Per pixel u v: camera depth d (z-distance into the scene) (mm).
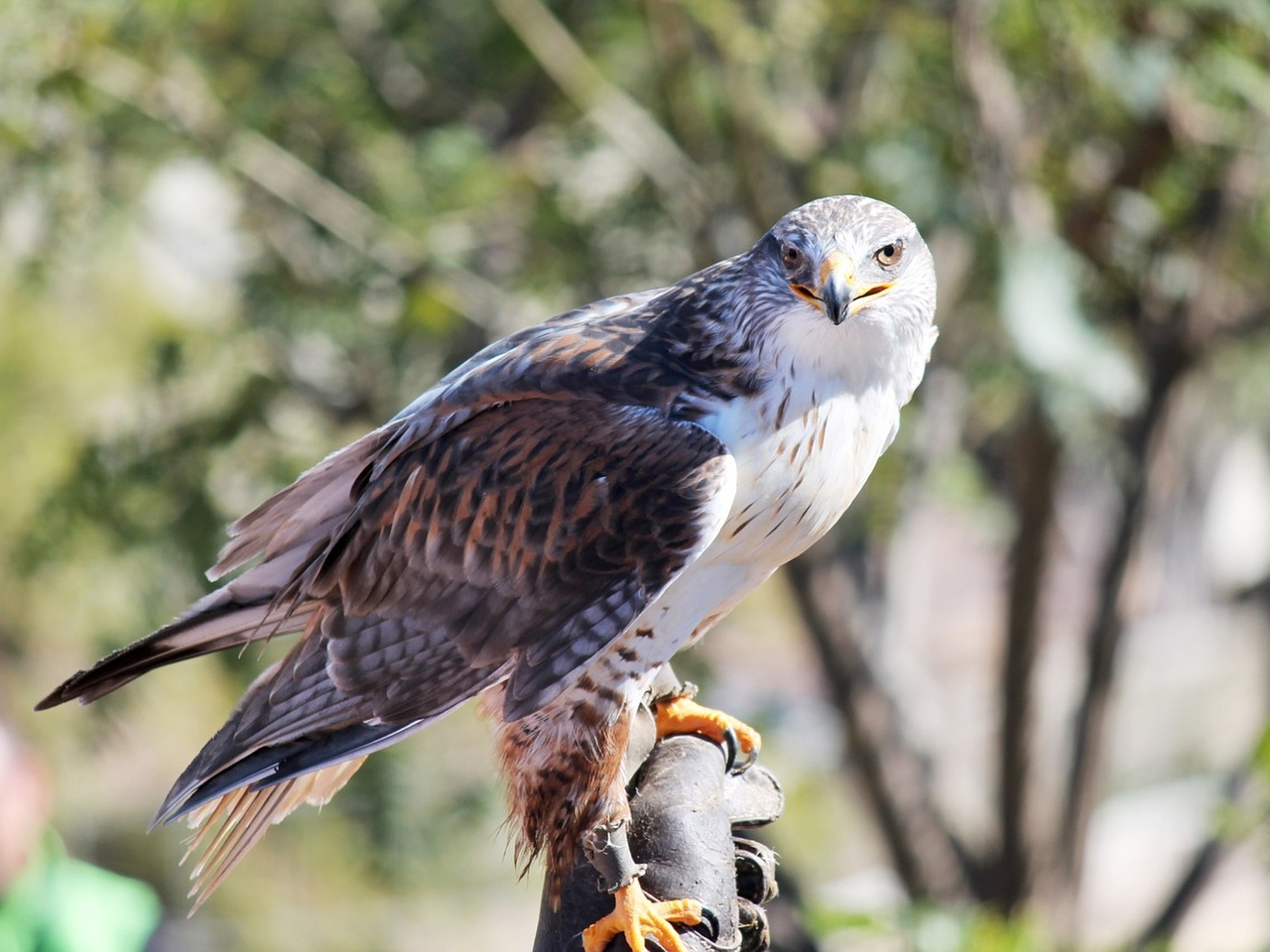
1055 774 16328
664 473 5766
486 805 13727
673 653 6051
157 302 15188
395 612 6141
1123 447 12852
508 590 5945
